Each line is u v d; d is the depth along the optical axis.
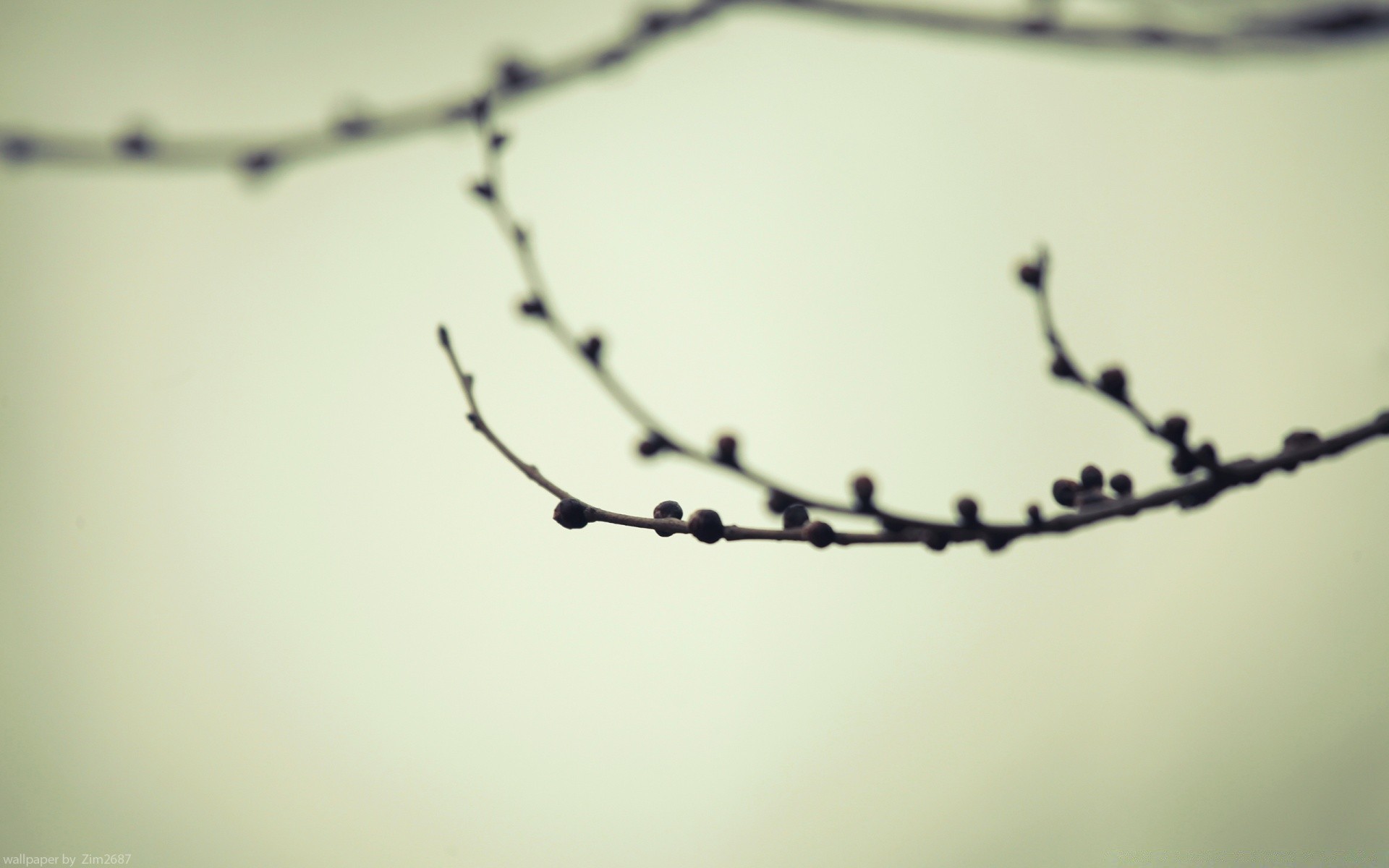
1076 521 0.56
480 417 0.55
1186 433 0.56
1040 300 0.57
